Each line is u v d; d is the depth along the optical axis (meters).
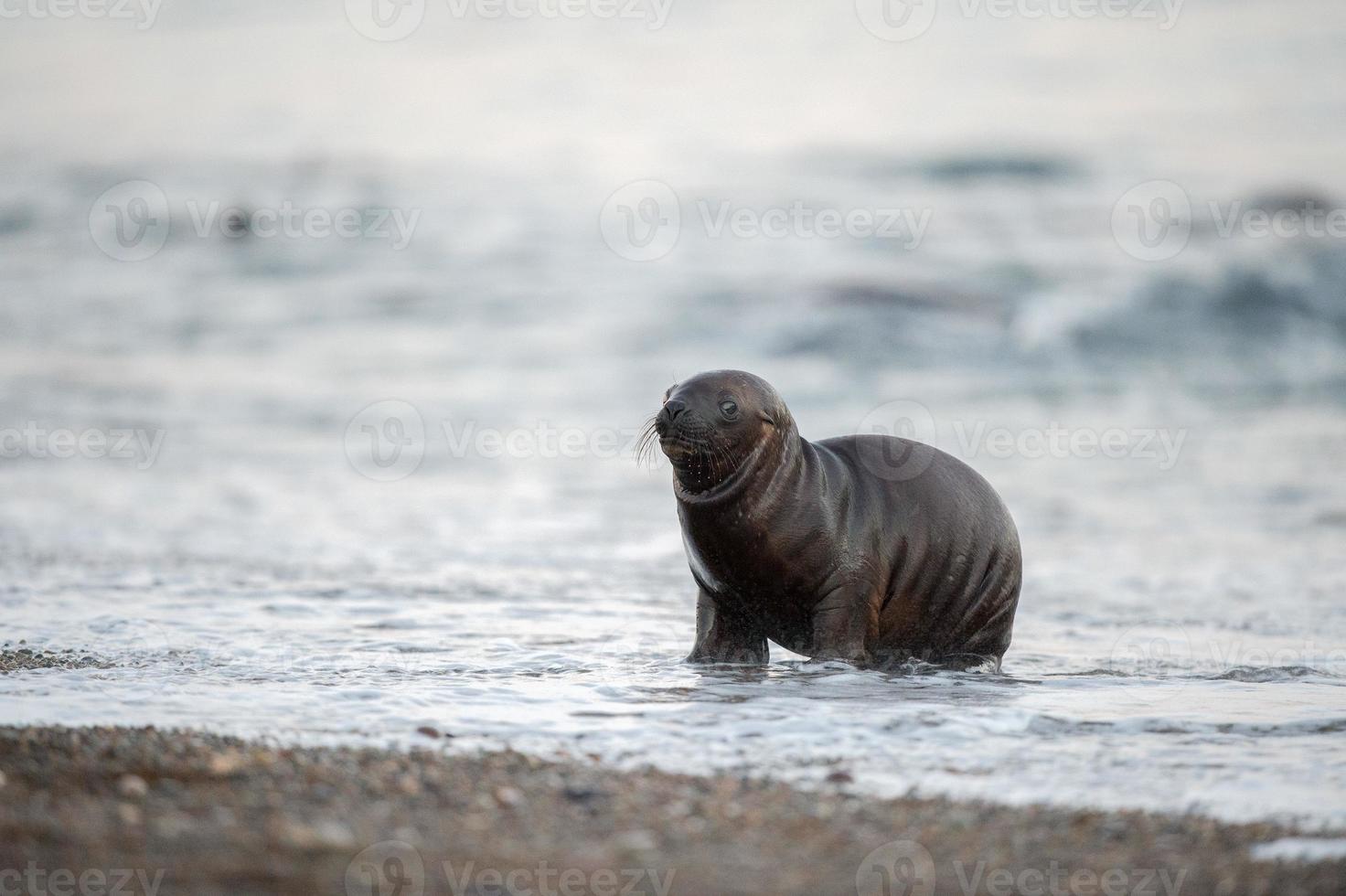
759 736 25.08
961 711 27.20
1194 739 25.31
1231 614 44.53
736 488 31.09
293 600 41.56
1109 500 67.50
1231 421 88.31
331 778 21.19
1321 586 49.81
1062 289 116.94
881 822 20.06
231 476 71.69
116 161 194.25
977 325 108.31
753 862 18.38
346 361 103.62
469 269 132.50
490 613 40.12
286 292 127.25
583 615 39.97
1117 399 95.06
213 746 22.72
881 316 109.31
